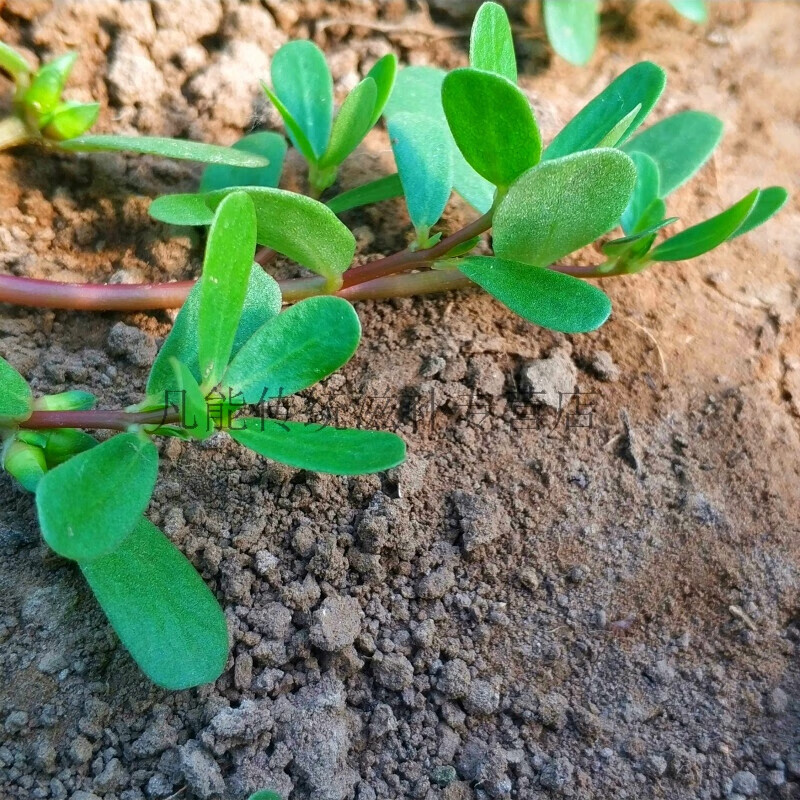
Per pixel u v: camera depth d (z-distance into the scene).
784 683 0.11
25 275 0.13
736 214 0.11
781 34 0.18
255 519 0.11
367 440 0.08
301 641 0.10
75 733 0.09
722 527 0.11
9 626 0.10
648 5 0.18
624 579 0.11
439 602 0.11
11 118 0.13
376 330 0.12
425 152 0.12
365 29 0.16
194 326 0.09
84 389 0.12
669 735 0.10
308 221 0.10
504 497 0.11
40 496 0.07
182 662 0.09
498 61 0.10
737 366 0.13
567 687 0.10
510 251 0.11
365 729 0.10
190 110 0.15
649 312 0.13
